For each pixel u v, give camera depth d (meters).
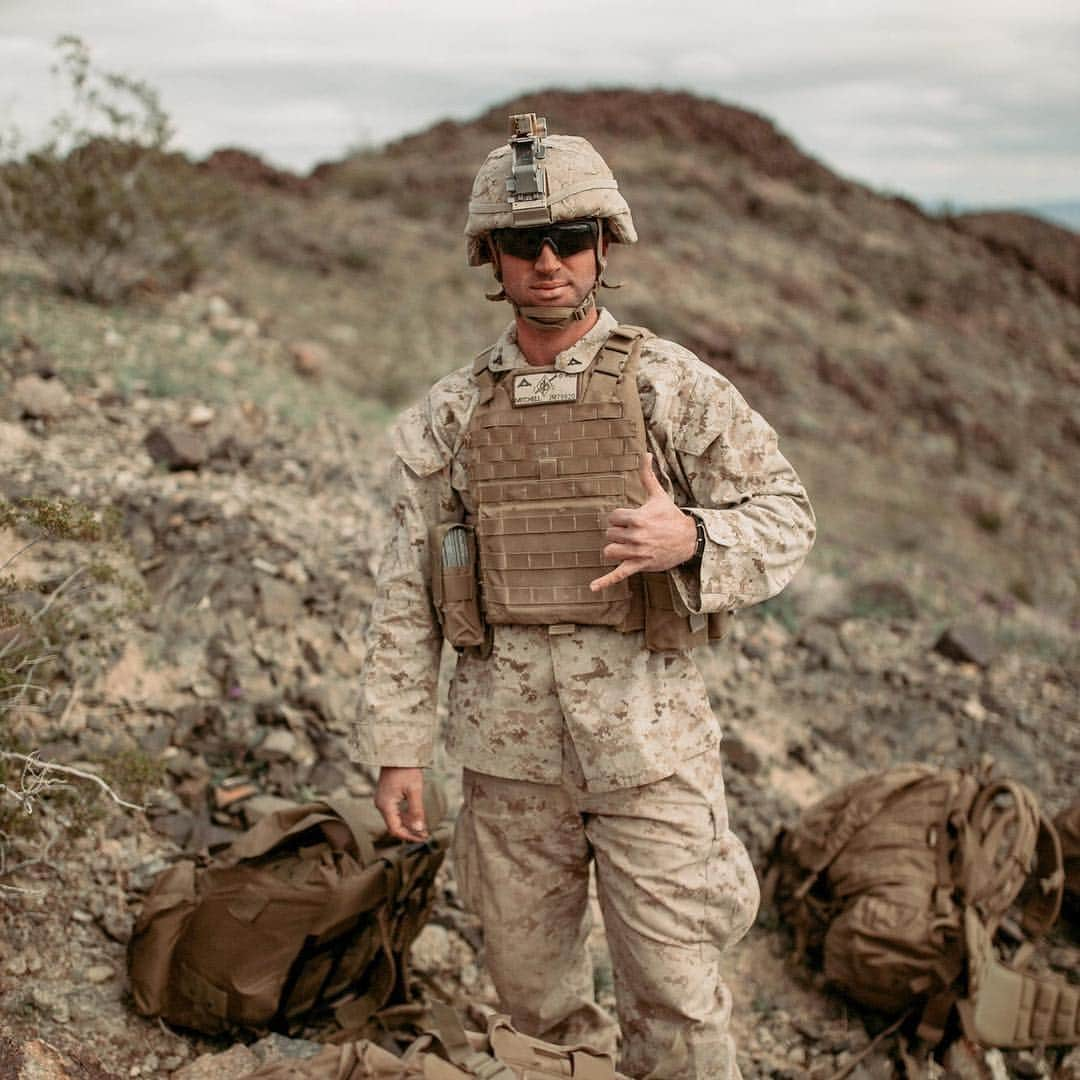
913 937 2.82
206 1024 2.50
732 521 2.04
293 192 17.98
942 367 17.75
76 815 2.77
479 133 24.33
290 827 2.57
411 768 2.23
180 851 3.02
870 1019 3.04
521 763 2.17
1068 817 3.46
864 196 25.03
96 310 8.30
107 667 3.50
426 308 13.34
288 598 4.05
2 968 2.56
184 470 5.12
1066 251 25.56
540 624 2.12
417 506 2.21
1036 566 12.77
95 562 3.38
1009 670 5.45
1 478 4.48
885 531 11.91
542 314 2.07
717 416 2.10
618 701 2.11
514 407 2.11
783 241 21.09
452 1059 2.01
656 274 17.09
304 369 9.33
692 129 25.44
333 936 2.52
